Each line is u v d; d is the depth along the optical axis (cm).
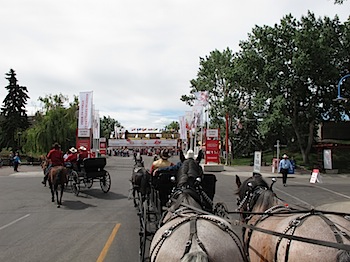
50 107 5494
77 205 1664
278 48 4153
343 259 324
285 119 4066
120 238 1049
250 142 6034
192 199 546
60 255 890
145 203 860
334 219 394
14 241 1034
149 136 12625
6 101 7425
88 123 3788
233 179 2991
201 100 4609
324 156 3862
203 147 4722
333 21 4316
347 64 4275
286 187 2480
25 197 1938
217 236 372
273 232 390
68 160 2131
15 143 7300
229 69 4659
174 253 355
